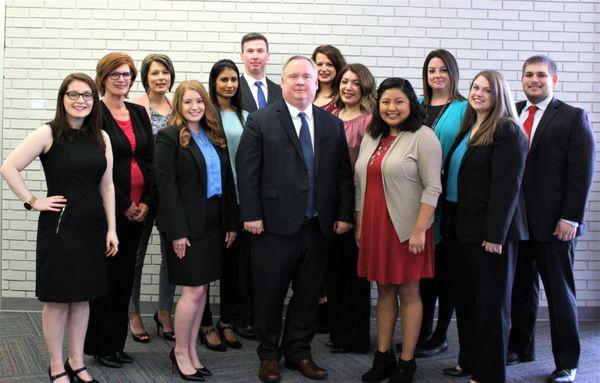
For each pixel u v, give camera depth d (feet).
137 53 13.44
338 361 10.87
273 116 9.64
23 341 11.60
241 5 13.41
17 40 13.38
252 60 11.93
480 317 9.11
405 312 9.52
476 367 9.20
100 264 8.97
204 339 11.47
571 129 9.76
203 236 9.41
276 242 9.59
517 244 9.69
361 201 9.78
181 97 9.46
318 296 10.10
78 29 13.39
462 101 10.66
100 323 10.11
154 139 10.73
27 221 13.61
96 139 8.92
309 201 9.68
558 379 9.78
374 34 13.55
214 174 9.52
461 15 13.56
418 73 13.62
